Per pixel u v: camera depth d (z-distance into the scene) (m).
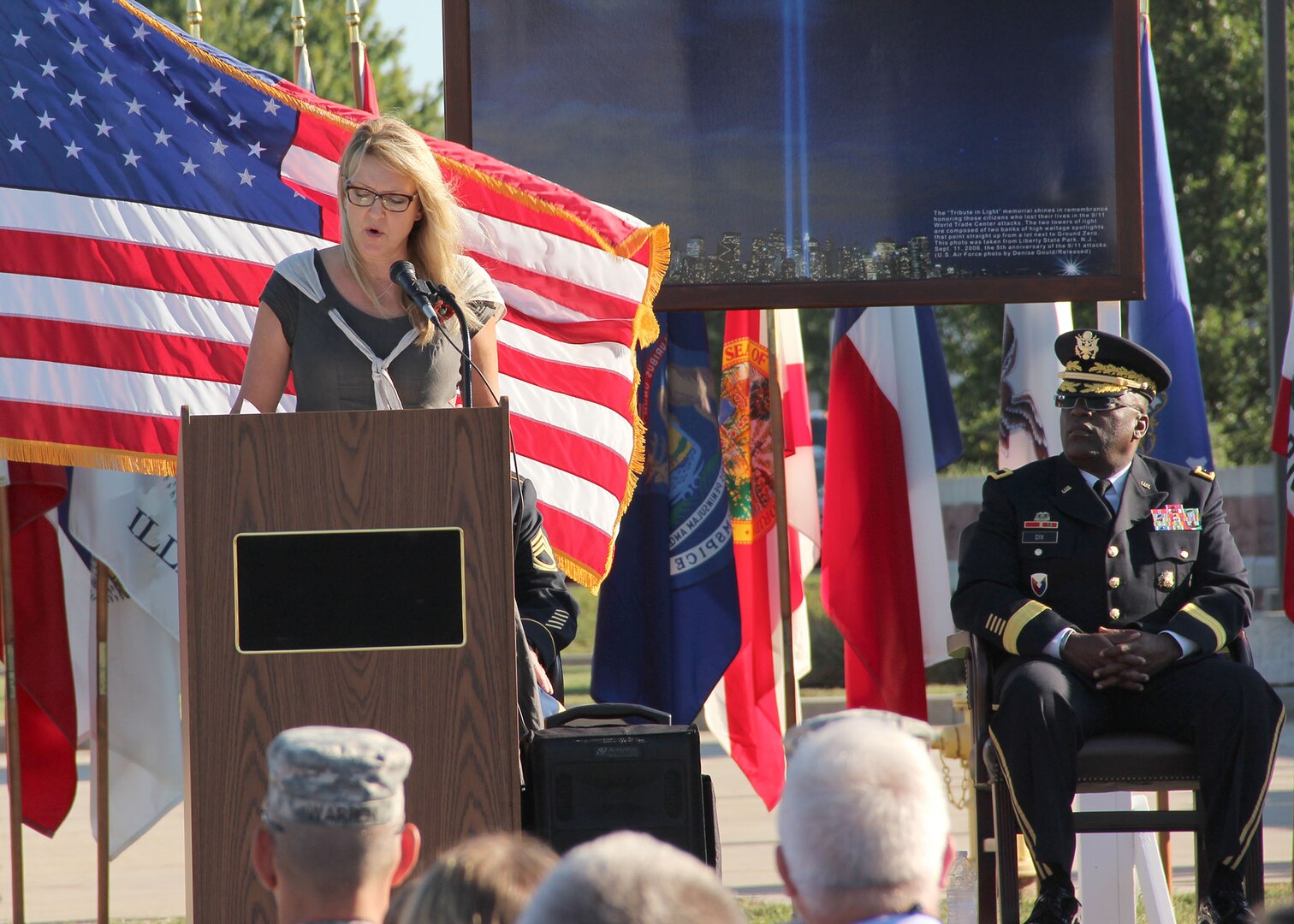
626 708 11.24
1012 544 14.90
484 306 12.18
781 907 20.05
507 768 9.14
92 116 15.88
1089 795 17.44
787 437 22.00
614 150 18.52
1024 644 13.99
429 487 9.19
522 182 17.08
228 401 15.73
